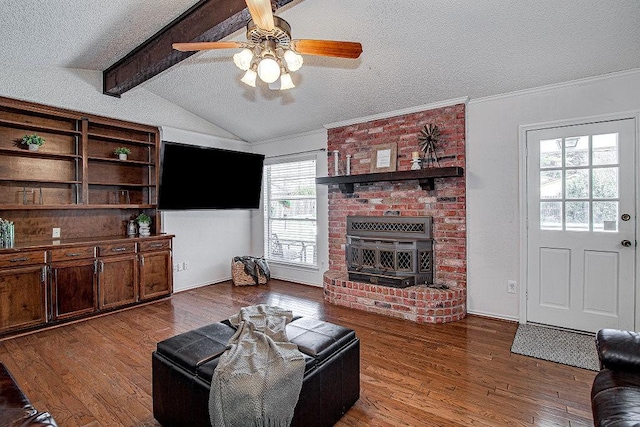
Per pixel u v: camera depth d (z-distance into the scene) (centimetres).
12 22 259
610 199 296
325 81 367
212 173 455
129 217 450
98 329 332
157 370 189
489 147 351
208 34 262
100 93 395
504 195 345
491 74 313
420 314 347
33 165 368
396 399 214
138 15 272
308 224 508
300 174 516
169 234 444
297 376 165
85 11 256
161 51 305
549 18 243
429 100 368
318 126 476
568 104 311
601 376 155
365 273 393
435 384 230
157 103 450
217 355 179
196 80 401
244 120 493
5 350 285
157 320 358
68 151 393
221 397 153
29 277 322
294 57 208
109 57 354
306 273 509
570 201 314
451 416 196
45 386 229
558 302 322
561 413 197
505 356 269
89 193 413
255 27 190
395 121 404
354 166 437
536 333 312
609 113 293
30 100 344
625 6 226
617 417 124
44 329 331
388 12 257
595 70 289
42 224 378
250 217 579
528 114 330
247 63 211
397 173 375
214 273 523
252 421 150
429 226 376
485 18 251
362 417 197
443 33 272
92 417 197
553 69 295
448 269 370
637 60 272
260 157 501
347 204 443
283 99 420
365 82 356
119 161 414
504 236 346
